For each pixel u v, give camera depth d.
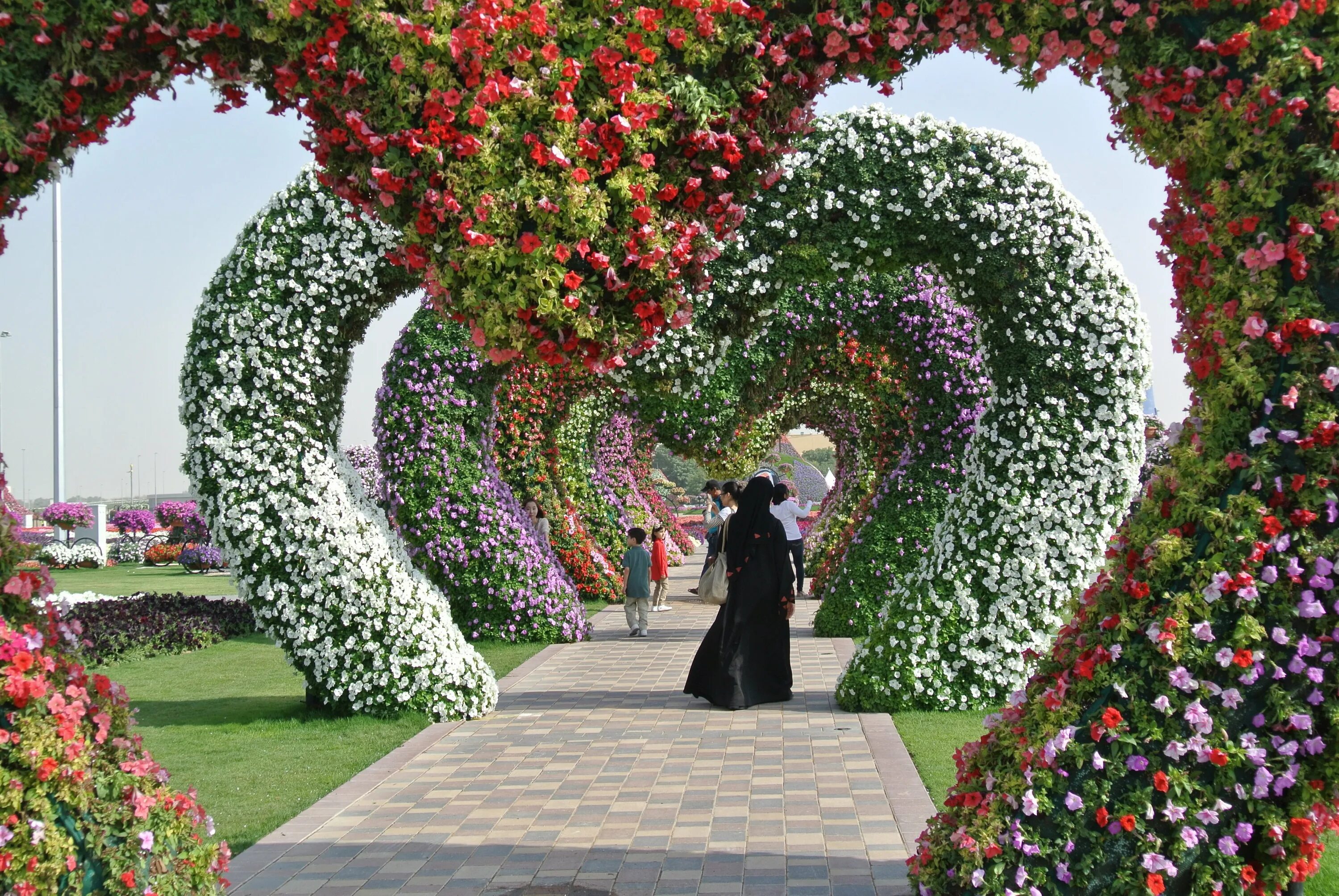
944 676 7.54
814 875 4.46
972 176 7.15
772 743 6.84
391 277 7.72
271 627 7.75
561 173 3.28
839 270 7.36
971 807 3.53
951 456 11.29
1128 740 3.18
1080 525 7.34
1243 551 3.09
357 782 6.06
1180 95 3.23
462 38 3.23
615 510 17.38
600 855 4.77
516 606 11.44
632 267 3.45
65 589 20.92
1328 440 3.02
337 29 3.26
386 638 7.68
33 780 3.02
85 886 3.15
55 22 3.19
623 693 8.80
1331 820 3.21
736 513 8.39
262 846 4.95
